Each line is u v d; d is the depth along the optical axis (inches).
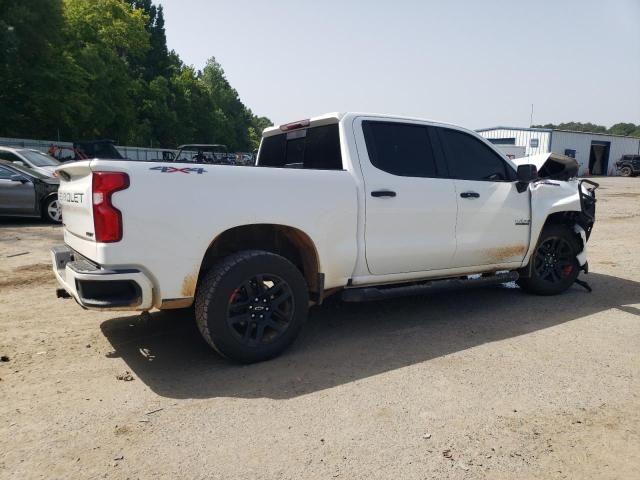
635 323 191.9
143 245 132.0
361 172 170.9
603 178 1713.8
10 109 1402.6
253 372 145.7
